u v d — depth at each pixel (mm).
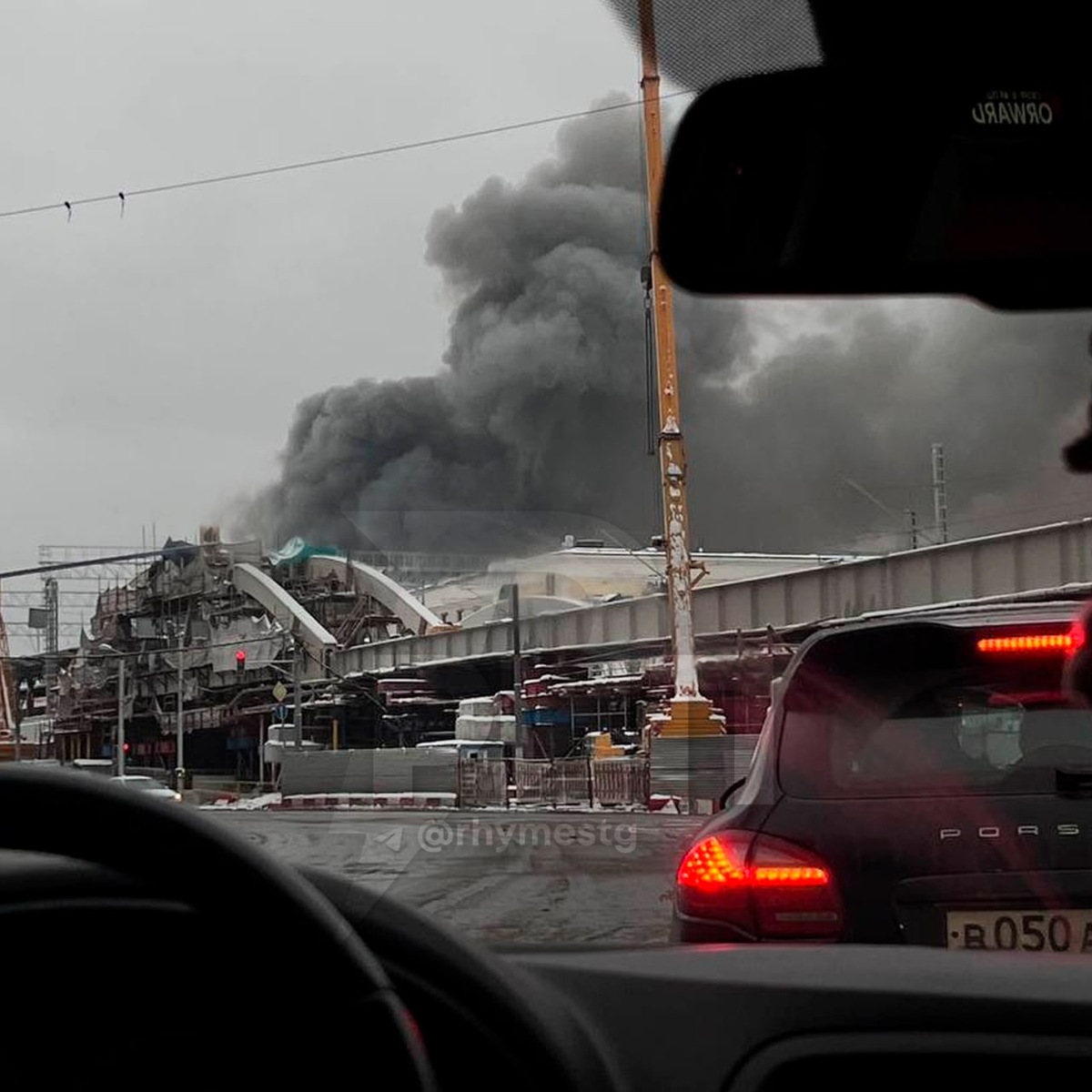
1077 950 3137
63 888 1394
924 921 3205
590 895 2926
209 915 1309
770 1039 1941
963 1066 1887
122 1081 1383
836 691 3475
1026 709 3346
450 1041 1709
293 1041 1327
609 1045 1941
